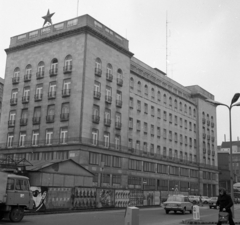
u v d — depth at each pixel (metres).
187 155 77.31
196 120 84.00
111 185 50.44
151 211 33.91
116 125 53.09
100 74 51.09
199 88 86.19
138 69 63.31
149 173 62.06
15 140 53.25
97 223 20.14
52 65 52.00
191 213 32.34
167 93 72.62
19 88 55.06
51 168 34.78
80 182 37.97
